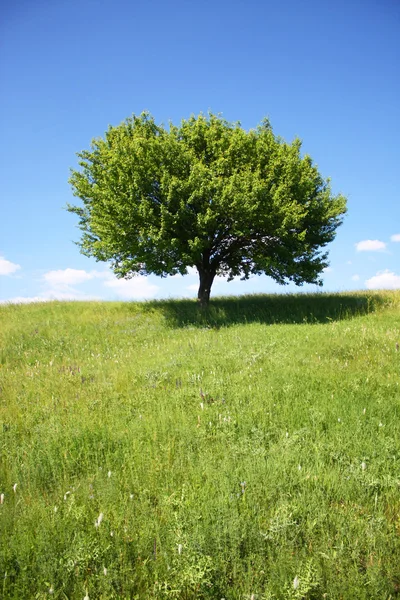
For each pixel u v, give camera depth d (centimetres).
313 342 1173
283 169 1838
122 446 632
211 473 527
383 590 345
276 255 1934
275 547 398
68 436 662
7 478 550
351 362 959
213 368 974
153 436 641
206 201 1759
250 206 1691
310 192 1880
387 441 586
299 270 1895
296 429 650
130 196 1736
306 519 441
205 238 1839
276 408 720
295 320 1705
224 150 1912
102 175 1941
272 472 511
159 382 917
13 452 630
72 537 412
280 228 1736
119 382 959
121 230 1752
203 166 1752
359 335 1216
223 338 1369
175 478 531
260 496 476
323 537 405
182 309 2075
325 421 664
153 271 1830
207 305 2055
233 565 375
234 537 393
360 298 1950
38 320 2097
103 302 2500
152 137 1888
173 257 1800
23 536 405
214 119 2034
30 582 364
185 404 782
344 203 1972
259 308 1969
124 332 1781
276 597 348
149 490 500
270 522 421
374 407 699
